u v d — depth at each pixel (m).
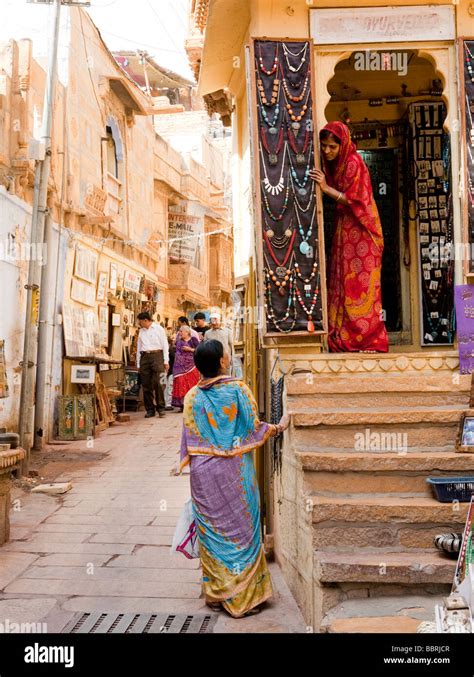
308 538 3.87
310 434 4.27
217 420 4.25
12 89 9.02
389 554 3.69
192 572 4.85
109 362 12.00
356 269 5.25
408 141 7.04
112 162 14.95
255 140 4.98
